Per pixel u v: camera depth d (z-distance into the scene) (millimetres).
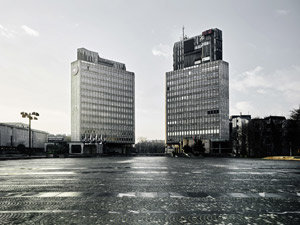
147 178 20078
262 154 108938
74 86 178500
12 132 190625
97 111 182750
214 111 164750
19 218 8484
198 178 20125
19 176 21969
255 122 114750
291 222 7977
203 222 7988
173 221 8102
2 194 12914
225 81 167000
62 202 10961
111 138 188375
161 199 11562
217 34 176375
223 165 41031
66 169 30641
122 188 14773
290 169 31188
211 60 173750
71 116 179250
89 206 10188
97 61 189000
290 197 12023
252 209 9648
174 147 182750
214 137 163375
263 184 16500
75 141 171500
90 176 21719
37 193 13156
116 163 47906
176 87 185625
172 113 186625
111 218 8453
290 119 86250
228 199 11547
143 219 8328
